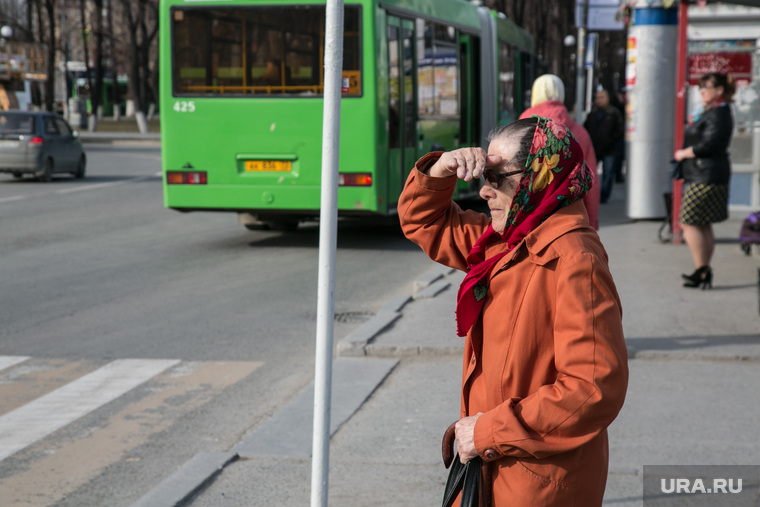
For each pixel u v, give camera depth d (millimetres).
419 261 11117
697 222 8438
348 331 7469
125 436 5137
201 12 11578
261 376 6277
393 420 5047
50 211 16406
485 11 17281
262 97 11508
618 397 2053
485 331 2250
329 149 2730
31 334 7535
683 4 11195
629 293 8344
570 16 46531
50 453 4883
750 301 7941
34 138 22031
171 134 11734
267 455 4531
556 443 2082
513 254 2195
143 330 7637
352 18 11242
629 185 13898
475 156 2234
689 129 8539
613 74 49250
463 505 2213
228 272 10367
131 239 13070
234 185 11641
